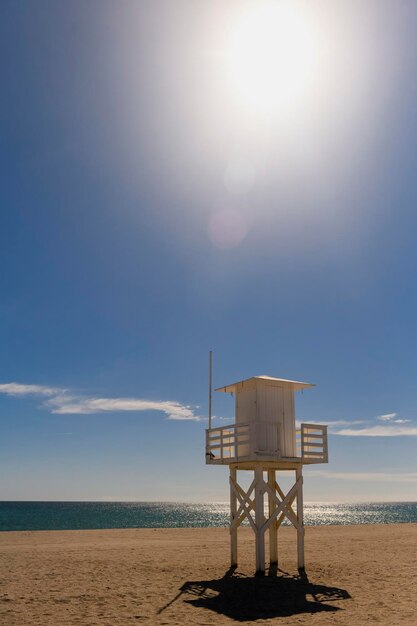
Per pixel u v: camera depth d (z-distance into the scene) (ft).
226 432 70.85
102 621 42.63
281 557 82.74
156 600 50.70
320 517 465.06
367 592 54.08
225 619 43.11
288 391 69.56
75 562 75.36
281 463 66.80
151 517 410.52
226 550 92.22
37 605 48.62
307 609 46.60
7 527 246.47
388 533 136.67
